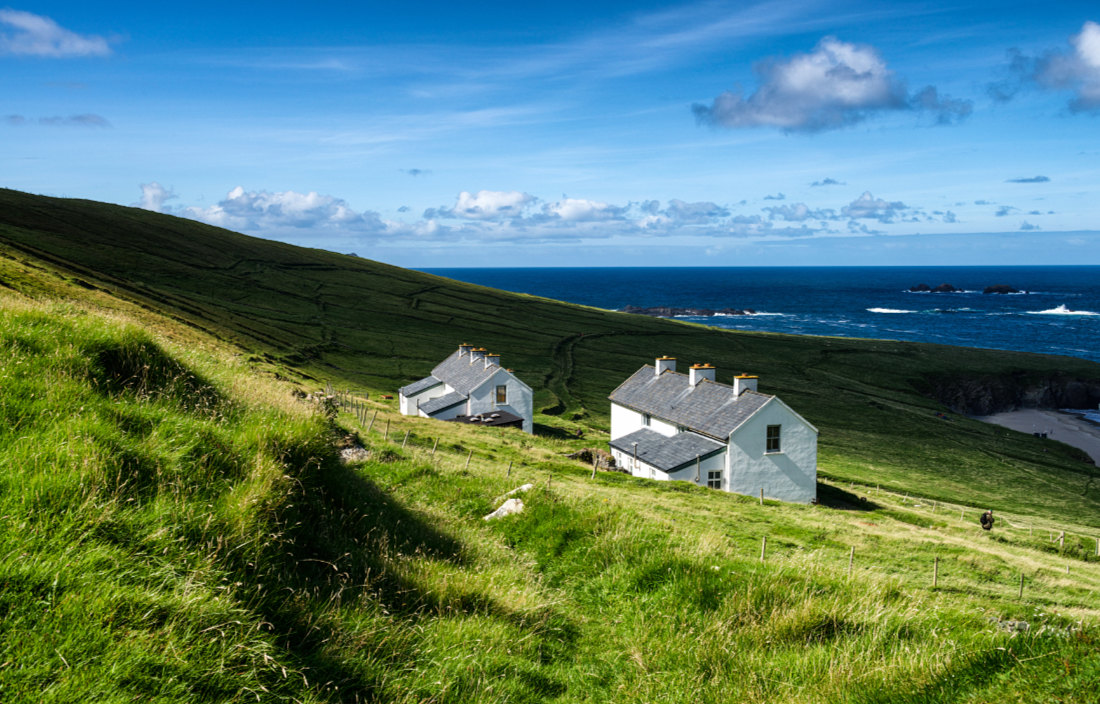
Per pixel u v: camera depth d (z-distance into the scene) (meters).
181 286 129.62
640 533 11.87
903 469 72.62
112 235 154.12
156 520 5.96
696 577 9.53
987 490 67.69
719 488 46.03
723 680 6.86
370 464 17.23
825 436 85.25
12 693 3.97
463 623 7.38
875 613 8.25
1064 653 5.28
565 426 77.62
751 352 145.38
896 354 144.12
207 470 7.42
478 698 6.02
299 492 8.33
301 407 11.97
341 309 143.75
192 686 4.52
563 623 8.76
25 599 4.57
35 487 5.61
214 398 10.70
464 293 186.00
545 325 159.00
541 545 11.98
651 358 134.12
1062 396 125.25
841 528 30.75
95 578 4.94
